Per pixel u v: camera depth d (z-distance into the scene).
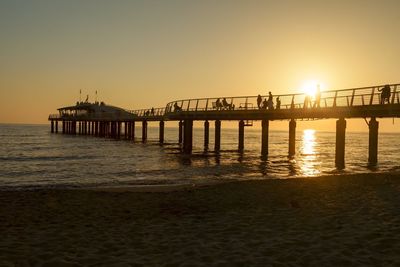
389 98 21.41
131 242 7.37
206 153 40.84
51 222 9.25
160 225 8.81
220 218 9.44
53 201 12.37
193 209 10.84
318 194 12.66
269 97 30.16
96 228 8.58
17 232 8.19
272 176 22.73
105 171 26.28
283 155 39.16
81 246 7.13
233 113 33.31
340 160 25.94
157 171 25.73
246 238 7.52
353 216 9.09
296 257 6.32
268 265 6.00
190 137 40.09
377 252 6.47
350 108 23.88
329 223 8.49
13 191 14.86
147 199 12.67
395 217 8.90
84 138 75.19
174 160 33.50
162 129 53.97
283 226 8.38
